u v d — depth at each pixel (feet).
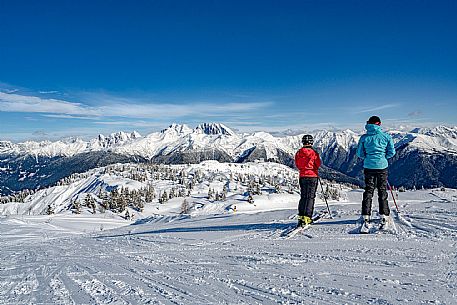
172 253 24.49
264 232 29.37
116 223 278.26
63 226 225.97
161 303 12.79
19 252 33.63
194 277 16.62
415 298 11.52
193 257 22.08
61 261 25.02
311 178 28.07
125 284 16.11
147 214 460.96
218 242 27.25
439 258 16.55
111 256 25.63
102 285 16.19
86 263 23.18
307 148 28.48
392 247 19.45
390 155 25.84
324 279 14.55
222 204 497.46
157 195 617.62
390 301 11.39
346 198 389.19
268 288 13.83
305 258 18.71
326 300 11.96
